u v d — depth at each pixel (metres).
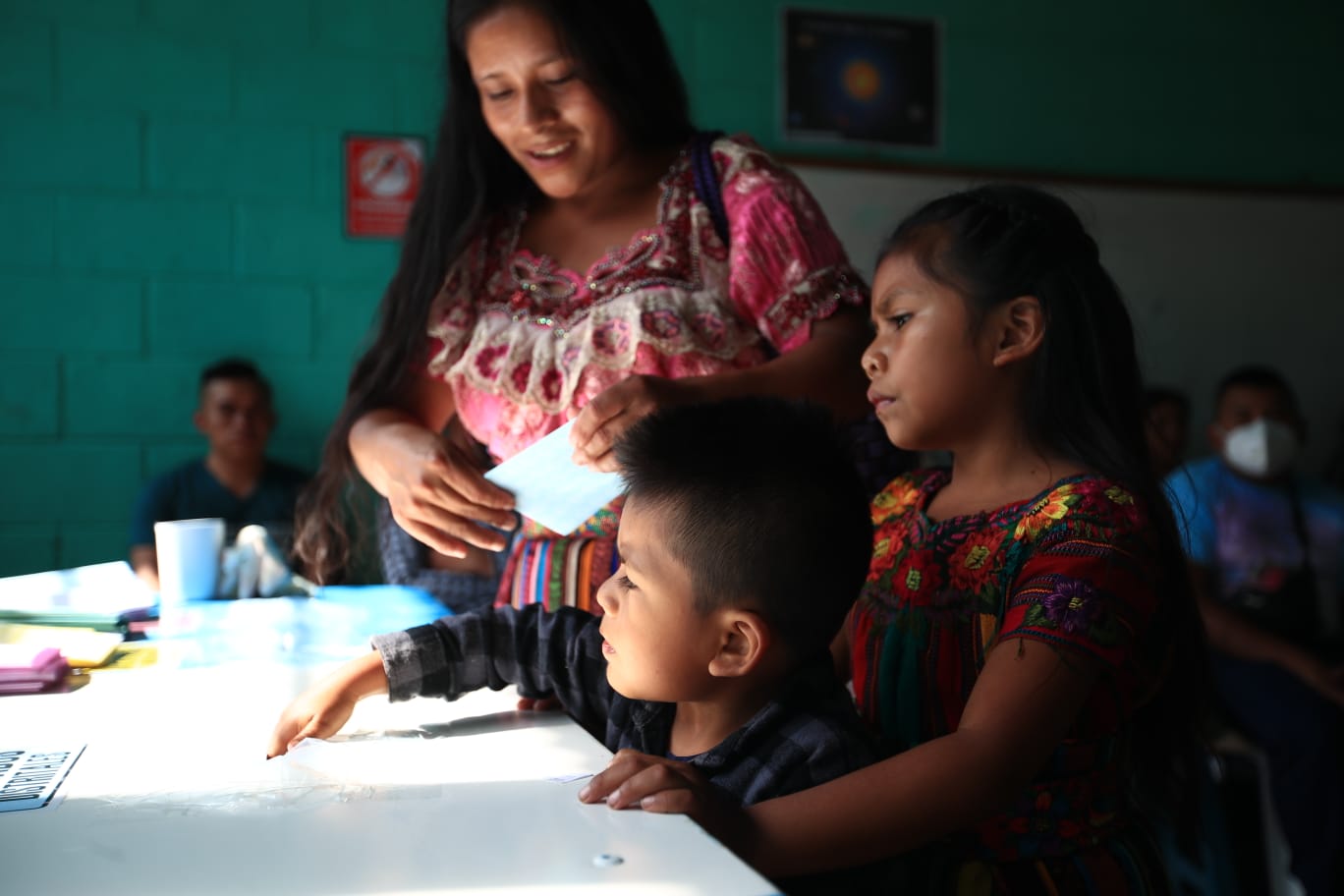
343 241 3.39
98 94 3.20
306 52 3.35
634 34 1.23
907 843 0.77
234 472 3.22
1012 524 0.93
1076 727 0.90
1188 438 4.00
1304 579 2.91
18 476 3.18
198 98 3.27
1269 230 4.07
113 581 1.61
